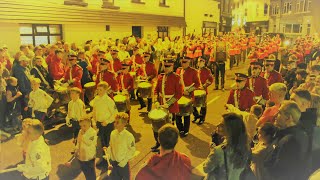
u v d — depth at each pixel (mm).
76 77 6465
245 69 10789
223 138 3270
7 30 7492
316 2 11734
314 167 3209
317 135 3248
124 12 11570
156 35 13008
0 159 4523
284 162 2832
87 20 10016
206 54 10102
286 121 2906
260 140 3186
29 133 3205
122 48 9531
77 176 4324
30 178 3217
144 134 5863
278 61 7113
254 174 2855
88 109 6785
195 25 13047
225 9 12641
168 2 13578
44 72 6555
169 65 5309
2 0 7301
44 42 8742
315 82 4527
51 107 6457
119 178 3768
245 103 4613
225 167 2580
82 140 3762
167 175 2660
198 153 4961
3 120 5734
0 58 6539
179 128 5773
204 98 6137
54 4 8789
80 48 8562
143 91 6895
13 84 5730
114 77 5859
